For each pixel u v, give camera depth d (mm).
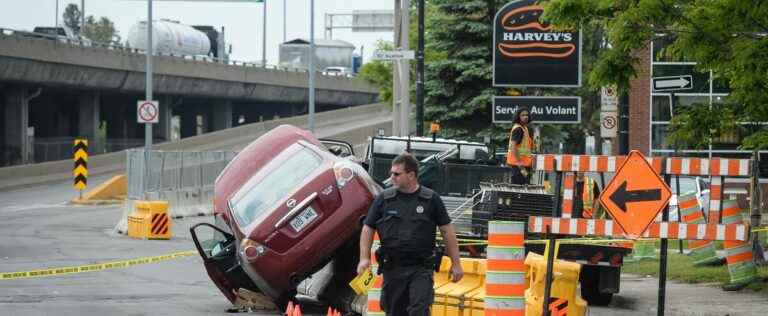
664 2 29172
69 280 34562
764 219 54219
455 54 69000
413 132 85375
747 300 29766
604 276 29078
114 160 128875
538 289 23031
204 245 33219
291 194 26281
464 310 23359
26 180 109062
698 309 27938
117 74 141875
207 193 73625
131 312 26828
